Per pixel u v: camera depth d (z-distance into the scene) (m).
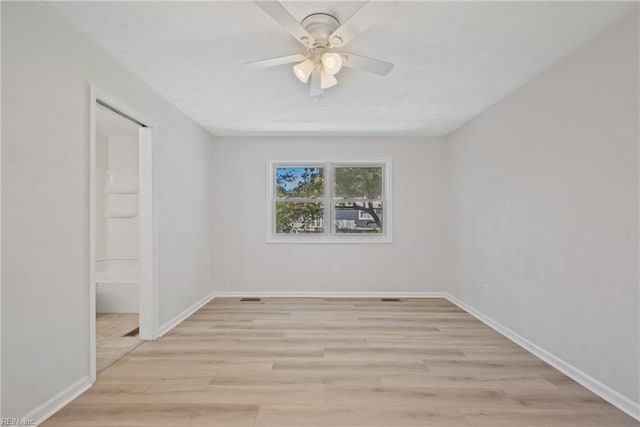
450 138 4.90
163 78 3.00
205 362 2.75
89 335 2.32
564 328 2.60
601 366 2.25
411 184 5.09
